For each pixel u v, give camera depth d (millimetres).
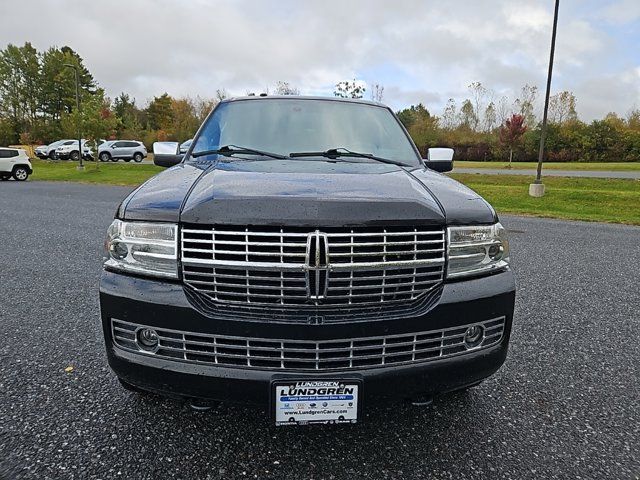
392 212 1899
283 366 1863
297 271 1825
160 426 2289
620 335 3543
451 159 3473
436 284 1974
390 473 1991
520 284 4930
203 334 1865
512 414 2463
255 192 1942
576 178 18812
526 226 9281
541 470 2023
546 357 3152
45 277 4973
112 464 2006
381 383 1897
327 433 2266
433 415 2439
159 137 52250
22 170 21547
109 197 13938
